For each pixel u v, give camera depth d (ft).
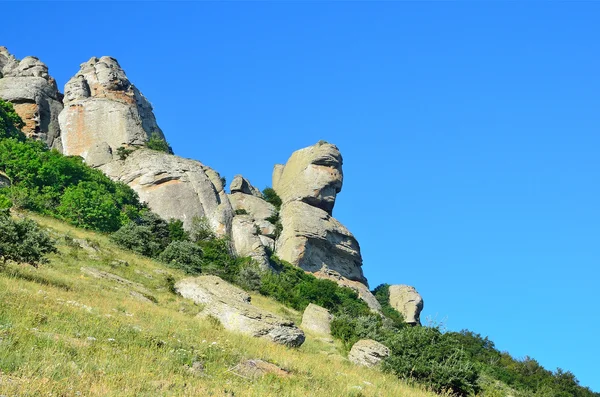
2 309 99.96
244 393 82.28
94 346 89.76
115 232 312.09
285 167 533.55
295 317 254.68
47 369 72.38
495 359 284.20
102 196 362.74
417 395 119.55
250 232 411.13
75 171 379.55
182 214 410.93
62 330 97.50
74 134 467.93
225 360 102.58
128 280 203.21
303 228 451.94
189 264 297.33
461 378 144.97
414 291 496.64
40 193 345.31
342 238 475.31
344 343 194.70
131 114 479.82
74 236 271.08
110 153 451.94
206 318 157.69
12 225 165.27
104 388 71.26
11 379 68.49
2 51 534.37
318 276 445.37
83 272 192.54
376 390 109.40
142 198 414.41
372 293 493.36
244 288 301.22
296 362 120.06
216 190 453.58
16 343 80.79
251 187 508.12
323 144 517.96
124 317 126.11
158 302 178.50
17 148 364.58
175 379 81.82
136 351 93.04
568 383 269.44
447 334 156.97
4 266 158.61
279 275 393.91
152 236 324.60
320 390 96.07
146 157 437.17
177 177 425.69
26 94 465.88
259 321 157.28
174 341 107.86
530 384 256.32
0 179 335.06
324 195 493.77
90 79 498.28
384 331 218.18
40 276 160.66
